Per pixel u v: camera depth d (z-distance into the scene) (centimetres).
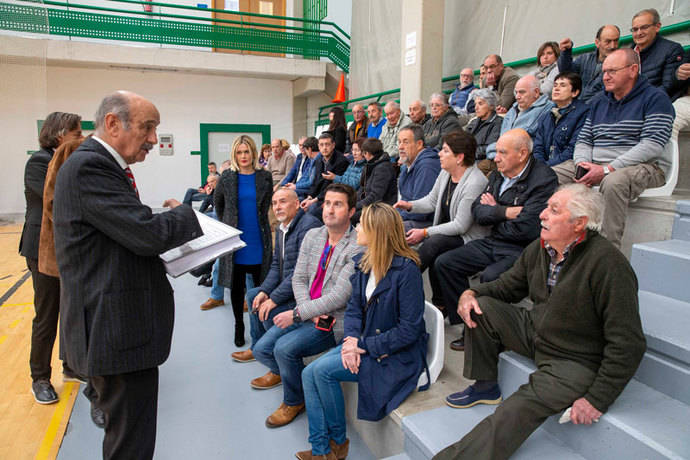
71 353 142
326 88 1092
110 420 149
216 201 327
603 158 254
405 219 322
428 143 417
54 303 246
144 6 979
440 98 423
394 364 189
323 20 1092
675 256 188
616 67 240
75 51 874
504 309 175
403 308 188
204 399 258
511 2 544
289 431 228
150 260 148
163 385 273
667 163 250
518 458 148
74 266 137
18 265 554
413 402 190
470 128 383
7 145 616
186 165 1061
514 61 547
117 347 140
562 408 145
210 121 1063
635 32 304
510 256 236
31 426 228
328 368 194
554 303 153
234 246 166
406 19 621
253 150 316
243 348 322
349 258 225
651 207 239
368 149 376
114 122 142
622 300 137
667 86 296
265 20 1070
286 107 1126
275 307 263
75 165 134
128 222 134
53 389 254
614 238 234
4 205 642
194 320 378
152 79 1006
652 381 155
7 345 322
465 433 166
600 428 141
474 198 264
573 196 148
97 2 947
